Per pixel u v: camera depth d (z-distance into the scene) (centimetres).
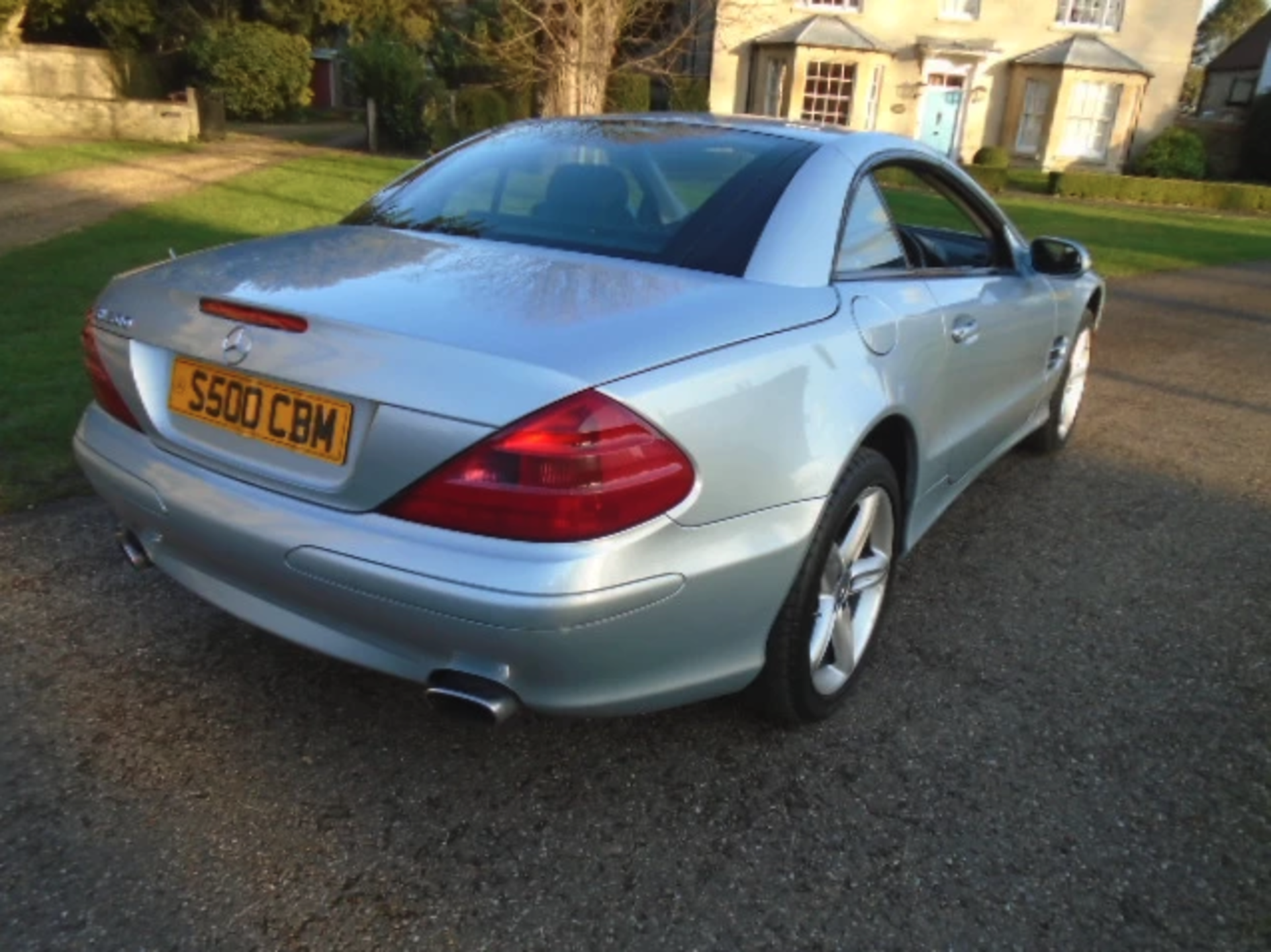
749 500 210
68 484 382
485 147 319
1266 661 313
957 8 2619
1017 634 321
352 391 193
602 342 195
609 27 1224
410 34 3403
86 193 1185
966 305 314
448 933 194
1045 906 209
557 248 252
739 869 215
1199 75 6069
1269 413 621
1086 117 2708
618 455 184
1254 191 2458
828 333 238
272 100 2712
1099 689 292
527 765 244
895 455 286
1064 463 498
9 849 207
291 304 208
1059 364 450
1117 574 371
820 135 299
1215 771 256
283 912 196
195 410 222
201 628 293
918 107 2647
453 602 185
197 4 2909
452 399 185
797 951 195
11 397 465
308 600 207
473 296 212
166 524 226
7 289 677
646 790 237
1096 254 1404
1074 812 238
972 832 229
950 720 272
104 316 244
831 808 235
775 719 256
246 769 236
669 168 276
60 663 272
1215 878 219
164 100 2566
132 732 246
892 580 293
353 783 234
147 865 205
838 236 263
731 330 215
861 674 282
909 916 204
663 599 197
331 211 1176
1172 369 730
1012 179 2584
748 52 2583
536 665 192
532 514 182
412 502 190
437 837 219
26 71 2238
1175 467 501
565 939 195
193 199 1203
